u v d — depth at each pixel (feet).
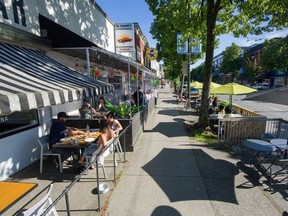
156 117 44.91
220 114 34.12
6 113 9.19
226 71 220.64
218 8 29.99
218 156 22.30
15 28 18.66
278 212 13.14
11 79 12.03
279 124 26.48
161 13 40.19
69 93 13.96
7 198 9.31
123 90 59.72
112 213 13.07
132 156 22.40
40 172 18.43
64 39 24.81
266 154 19.45
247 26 35.73
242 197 14.76
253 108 63.21
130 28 50.57
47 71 16.97
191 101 67.10
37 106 10.94
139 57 70.28
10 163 17.79
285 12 29.48
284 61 122.62
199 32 37.11
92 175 17.93
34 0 22.39
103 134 17.26
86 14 35.29
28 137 20.02
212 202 14.20
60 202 13.98
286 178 17.04
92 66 38.78
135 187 16.10
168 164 20.33
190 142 27.14
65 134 19.76
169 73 117.50
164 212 13.17
